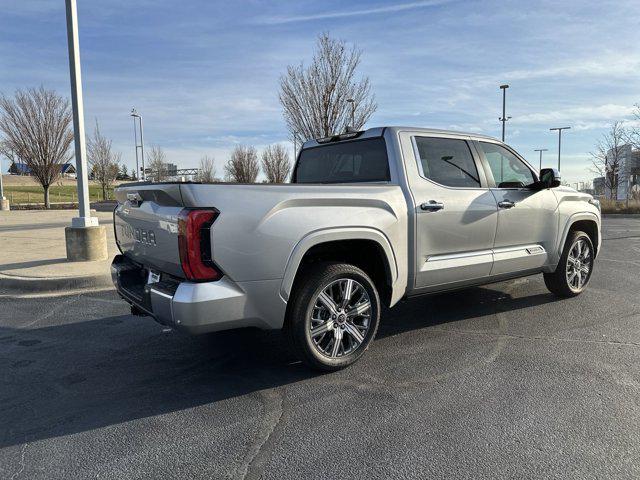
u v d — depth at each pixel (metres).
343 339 4.03
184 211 3.27
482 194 4.87
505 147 5.47
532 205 5.35
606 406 3.32
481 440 2.93
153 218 3.66
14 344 4.79
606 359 4.15
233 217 3.34
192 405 3.46
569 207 5.83
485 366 4.04
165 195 3.46
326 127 16.06
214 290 3.30
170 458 2.80
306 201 3.67
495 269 5.05
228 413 3.33
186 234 3.23
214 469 2.69
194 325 3.27
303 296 3.71
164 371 4.08
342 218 3.82
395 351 4.41
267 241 3.46
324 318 3.89
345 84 16.20
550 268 5.74
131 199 4.04
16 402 3.54
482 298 6.20
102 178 43.09
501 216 5.01
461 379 3.79
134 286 4.22
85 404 3.50
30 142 28.03
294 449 2.87
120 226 4.52
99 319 5.62
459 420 3.17
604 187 34.59
